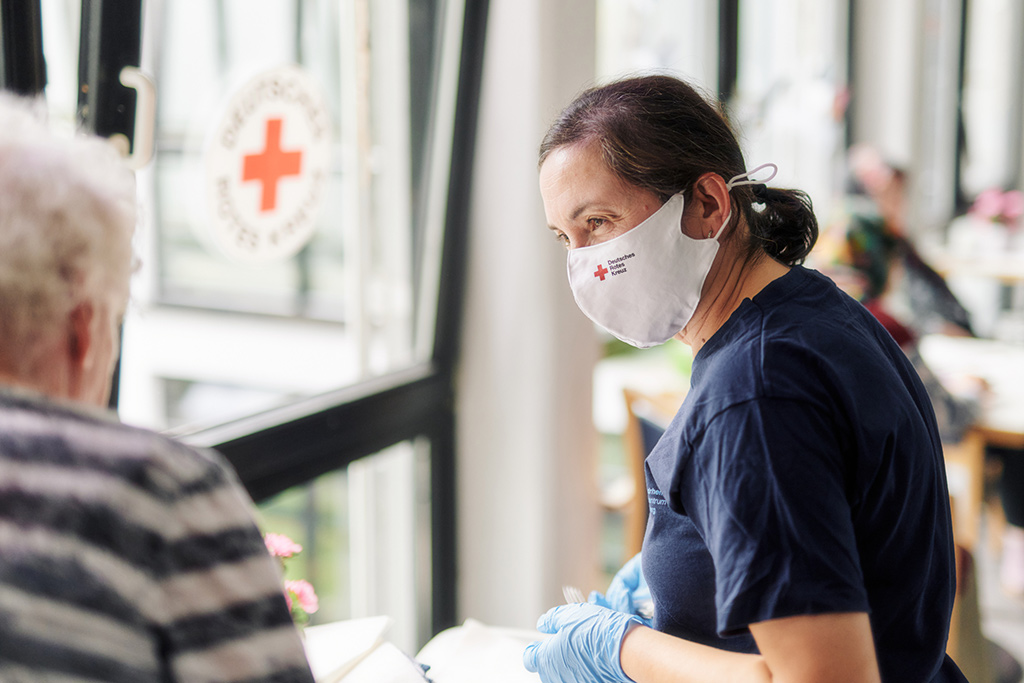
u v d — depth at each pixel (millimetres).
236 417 1665
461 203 2129
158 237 2299
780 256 947
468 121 2086
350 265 2162
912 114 5551
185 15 2033
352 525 2262
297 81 1747
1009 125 6824
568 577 2260
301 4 2121
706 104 917
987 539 3498
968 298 5750
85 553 556
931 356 3219
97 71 1240
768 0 4234
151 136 1302
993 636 2811
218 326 2455
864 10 5574
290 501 2168
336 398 1862
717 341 851
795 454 730
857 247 2625
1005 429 2486
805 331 798
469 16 2023
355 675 1163
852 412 765
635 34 3279
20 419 580
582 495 2271
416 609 2285
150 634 577
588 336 2250
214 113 1590
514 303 2139
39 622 537
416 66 2119
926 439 853
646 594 1217
